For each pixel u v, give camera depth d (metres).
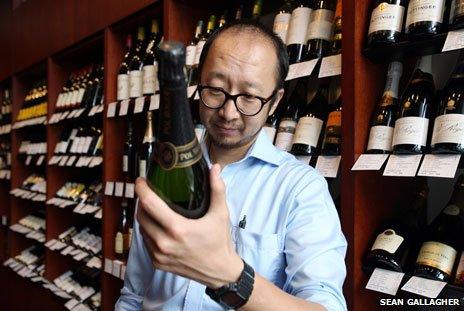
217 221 0.45
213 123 0.88
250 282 0.51
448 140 0.98
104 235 2.25
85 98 2.70
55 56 3.00
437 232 1.21
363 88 1.22
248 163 0.95
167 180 0.54
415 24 1.06
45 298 2.84
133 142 2.35
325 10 1.42
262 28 0.86
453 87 1.10
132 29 2.34
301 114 1.67
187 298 0.86
